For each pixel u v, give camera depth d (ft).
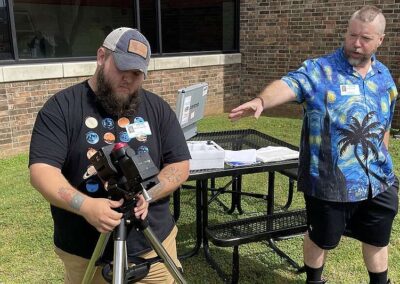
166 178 5.99
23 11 19.39
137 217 5.16
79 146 5.66
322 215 7.62
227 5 27.40
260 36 27.12
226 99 28.19
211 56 26.66
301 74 7.42
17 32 19.31
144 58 5.51
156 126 6.18
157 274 6.46
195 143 9.99
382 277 8.30
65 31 21.17
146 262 5.64
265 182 15.67
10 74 18.28
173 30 25.44
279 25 26.16
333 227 7.65
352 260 10.51
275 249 11.03
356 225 8.06
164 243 6.48
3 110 18.40
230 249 11.14
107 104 5.68
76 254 6.06
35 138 5.54
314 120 7.41
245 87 28.53
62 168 5.78
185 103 10.30
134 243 6.13
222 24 27.45
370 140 7.30
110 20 22.95
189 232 12.04
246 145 11.39
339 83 7.24
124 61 5.34
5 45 18.85
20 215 12.80
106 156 4.95
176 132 6.38
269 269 10.29
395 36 22.06
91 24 22.20
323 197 7.45
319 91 7.29
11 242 11.27
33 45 20.01
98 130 5.73
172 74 25.13
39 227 12.09
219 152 9.00
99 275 6.24
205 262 10.53
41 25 20.18
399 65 22.21
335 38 24.13
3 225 12.17
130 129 5.86
